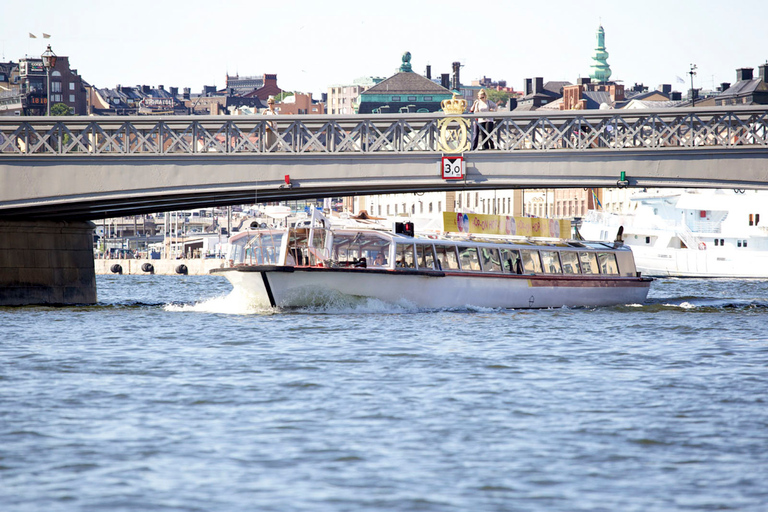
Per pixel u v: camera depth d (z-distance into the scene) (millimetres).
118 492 56656
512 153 171750
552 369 99562
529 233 187250
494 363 103375
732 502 55281
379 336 127000
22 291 199500
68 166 175500
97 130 177125
